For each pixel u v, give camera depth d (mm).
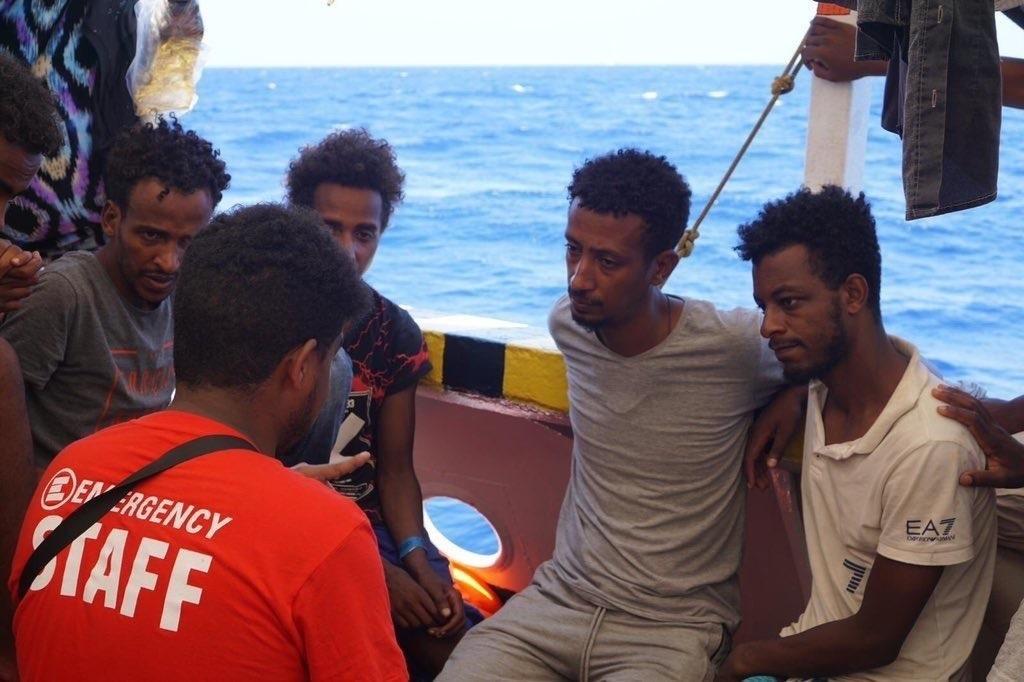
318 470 1796
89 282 2193
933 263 12516
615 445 2320
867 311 1901
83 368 2207
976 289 11469
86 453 1405
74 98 2850
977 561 1951
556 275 14430
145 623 1270
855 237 1875
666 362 2219
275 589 1267
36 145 2031
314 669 1284
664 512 2299
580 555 2371
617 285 2121
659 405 2254
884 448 1862
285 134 30531
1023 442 2152
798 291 1883
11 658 2016
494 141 27828
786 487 2357
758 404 2273
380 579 1357
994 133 1892
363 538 1339
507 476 2926
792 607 2574
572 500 2457
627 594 2293
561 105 36875
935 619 1923
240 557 1274
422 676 2533
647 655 2227
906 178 1924
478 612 2703
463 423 2941
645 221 2092
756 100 36812
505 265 14977
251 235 1426
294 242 1436
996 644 2268
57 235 2908
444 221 17688
